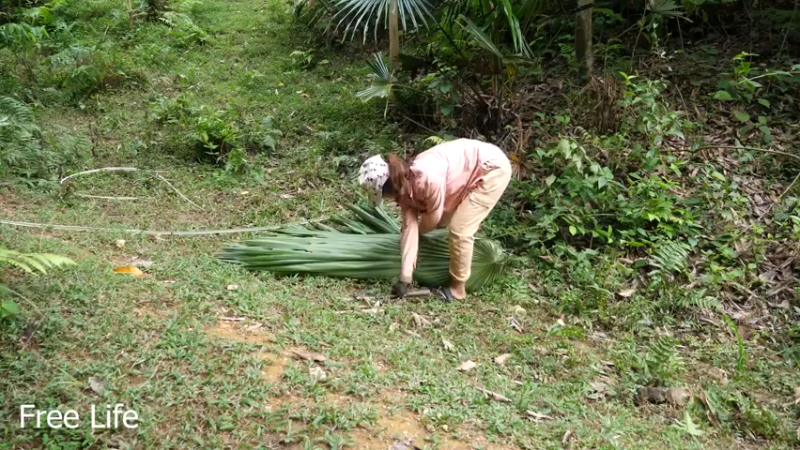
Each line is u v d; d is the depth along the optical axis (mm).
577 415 3887
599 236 5684
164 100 7926
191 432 3293
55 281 4312
